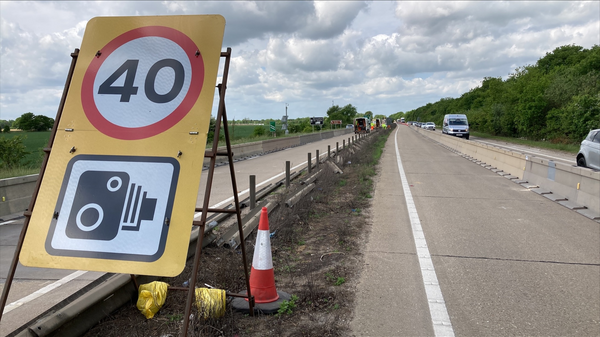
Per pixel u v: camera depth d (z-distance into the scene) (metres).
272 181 14.14
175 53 3.02
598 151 13.73
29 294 4.74
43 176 2.87
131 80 3.01
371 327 3.72
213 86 2.91
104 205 2.78
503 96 56.78
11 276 2.68
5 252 6.47
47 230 2.76
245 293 4.23
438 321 3.85
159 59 3.03
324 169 13.41
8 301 4.54
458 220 8.02
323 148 34.97
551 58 72.81
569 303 4.27
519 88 50.34
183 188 2.75
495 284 4.78
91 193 2.81
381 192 11.28
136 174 2.82
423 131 69.00
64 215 2.78
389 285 4.72
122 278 3.84
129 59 3.06
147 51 3.06
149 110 2.93
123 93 2.99
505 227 7.50
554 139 37.72
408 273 5.12
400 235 6.91
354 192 10.94
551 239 6.72
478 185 12.73
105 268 2.66
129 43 3.09
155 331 3.45
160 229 2.70
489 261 5.60
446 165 18.80
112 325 3.49
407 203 9.70
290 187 10.74
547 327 3.75
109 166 2.85
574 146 30.48
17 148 16.12
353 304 4.20
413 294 4.48
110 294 3.63
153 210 2.74
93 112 2.97
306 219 7.58
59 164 2.89
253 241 6.01
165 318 3.68
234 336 3.49
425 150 29.19
